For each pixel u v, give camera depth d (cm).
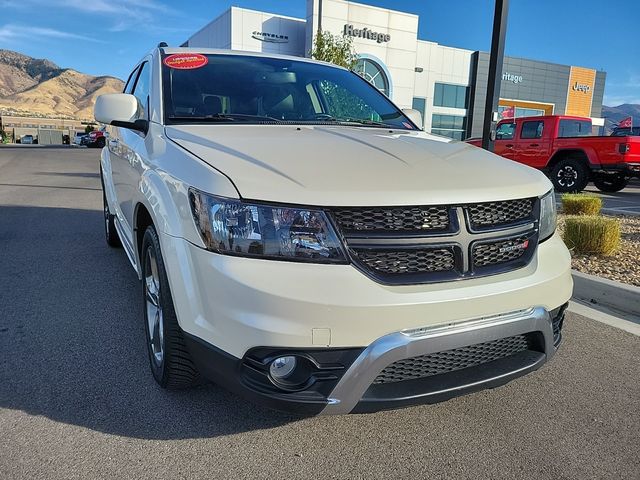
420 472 223
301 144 256
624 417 268
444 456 234
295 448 236
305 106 359
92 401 268
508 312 227
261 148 244
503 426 258
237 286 201
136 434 242
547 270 246
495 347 237
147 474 216
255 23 2511
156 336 277
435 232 215
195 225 216
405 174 227
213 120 318
